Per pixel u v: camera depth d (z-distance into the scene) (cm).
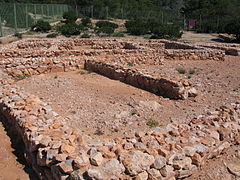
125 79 855
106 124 529
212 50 1278
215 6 4375
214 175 385
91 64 1023
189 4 4784
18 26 2625
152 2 6122
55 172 332
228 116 489
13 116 489
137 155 344
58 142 370
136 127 521
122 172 326
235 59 1278
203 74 974
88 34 2423
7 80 712
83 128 515
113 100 679
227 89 780
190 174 374
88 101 667
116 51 1273
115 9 4481
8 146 462
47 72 995
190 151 372
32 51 1207
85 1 4678
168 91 712
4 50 1211
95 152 346
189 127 445
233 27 2208
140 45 1628
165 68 1073
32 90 753
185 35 2716
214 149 409
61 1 5078
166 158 354
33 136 398
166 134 412
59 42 1683
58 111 597
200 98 697
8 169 401
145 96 715
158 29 2320
